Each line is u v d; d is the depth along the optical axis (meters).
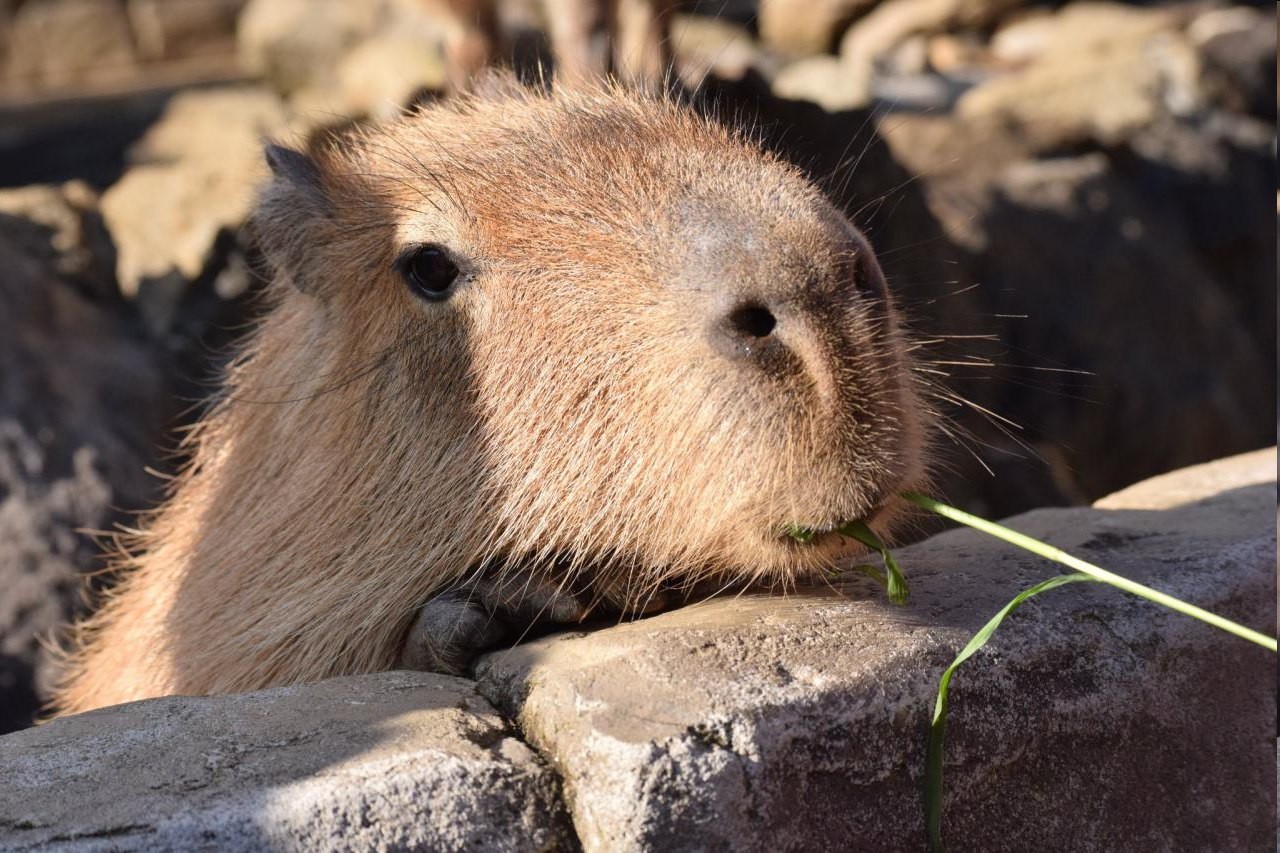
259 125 12.11
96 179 11.87
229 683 3.55
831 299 2.68
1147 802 2.79
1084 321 9.30
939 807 2.42
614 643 2.57
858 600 2.86
